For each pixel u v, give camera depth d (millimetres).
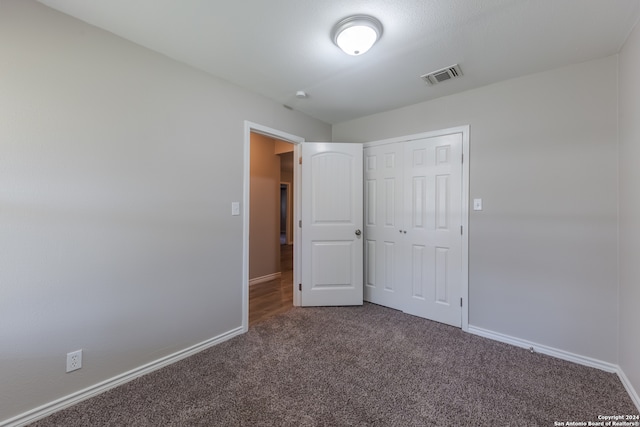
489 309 2434
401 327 2637
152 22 1651
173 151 2051
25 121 1442
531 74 2227
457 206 2627
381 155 3193
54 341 1536
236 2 1480
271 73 2271
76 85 1603
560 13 1536
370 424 1448
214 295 2320
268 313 3018
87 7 1521
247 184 2580
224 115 2385
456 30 1699
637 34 1587
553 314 2133
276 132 2865
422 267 2873
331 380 1819
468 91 2549
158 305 1972
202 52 1976
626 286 1748
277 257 4688
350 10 1539
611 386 1750
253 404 1595
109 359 1740
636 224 1599
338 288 3223
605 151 1938
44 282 1503
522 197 2266
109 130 1730
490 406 1578
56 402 1538
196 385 1771
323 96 2727
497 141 2387
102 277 1710
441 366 1981
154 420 1477
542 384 1775
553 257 2133
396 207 3078
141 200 1879
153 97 1940
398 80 2373
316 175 3188
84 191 1635
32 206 1465
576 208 2043
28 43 1451
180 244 2098
